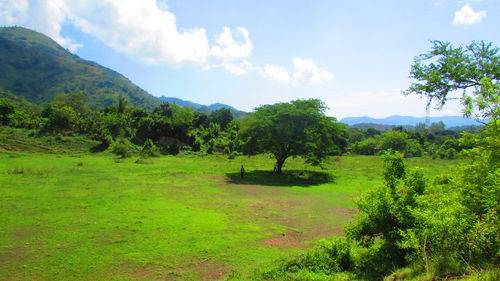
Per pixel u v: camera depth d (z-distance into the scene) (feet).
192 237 32.53
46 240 30.07
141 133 171.94
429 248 19.42
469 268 16.40
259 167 117.70
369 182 81.71
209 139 197.06
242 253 28.48
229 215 42.91
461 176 21.09
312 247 30.76
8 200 45.21
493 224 16.93
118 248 28.68
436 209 20.03
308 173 99.19
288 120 91.45
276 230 36.55
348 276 21.42
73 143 135.13
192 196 55.62
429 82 21.90
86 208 42.91
